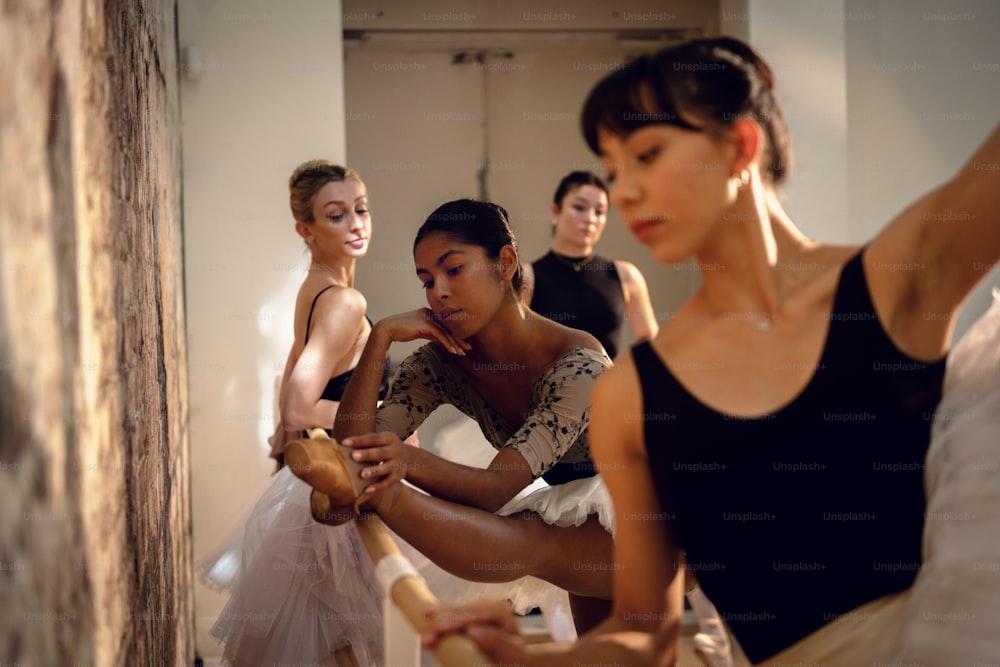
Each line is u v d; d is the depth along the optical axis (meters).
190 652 3.54
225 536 2.77
